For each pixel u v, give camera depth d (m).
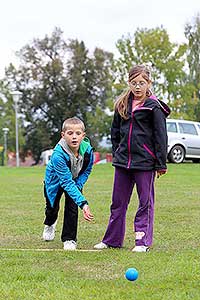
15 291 3.65
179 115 37.16
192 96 39.78
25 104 53.38
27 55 53.47
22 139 51.84
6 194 10.44
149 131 5.15
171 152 19.02
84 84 53.34
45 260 4.62
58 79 53.16
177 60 36.91
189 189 11.08
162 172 5.14
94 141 49.88
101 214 7.59
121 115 5.20
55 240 5.74
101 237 5.89
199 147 19.44
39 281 3.92
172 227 6.44
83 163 5.38
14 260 4.61
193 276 3.93
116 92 39.38
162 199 9.30
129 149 5.16
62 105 53.28
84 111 53.34
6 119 51.31
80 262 4.54
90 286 3.75
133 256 4.71
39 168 21.11
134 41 37.06
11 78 53.31
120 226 5.25
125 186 5.25
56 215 5.64
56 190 5.50
